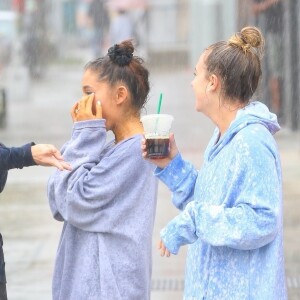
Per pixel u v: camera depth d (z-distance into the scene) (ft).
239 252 34.53
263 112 35.27
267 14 150.00
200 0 274.36
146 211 40.93
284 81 148.56
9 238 83.05
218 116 36.01
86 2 403.75
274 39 149.79
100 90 41.16
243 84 35.47
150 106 185.57
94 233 40.52
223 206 34.22
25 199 99.96
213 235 33.88
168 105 187.73
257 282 34.37
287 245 78.38
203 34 270.46
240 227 33.47
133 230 40.60
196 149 128.88
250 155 34.04
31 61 283.18
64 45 424.46
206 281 35.04
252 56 35.55
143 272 40.88
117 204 40.52
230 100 35.68
